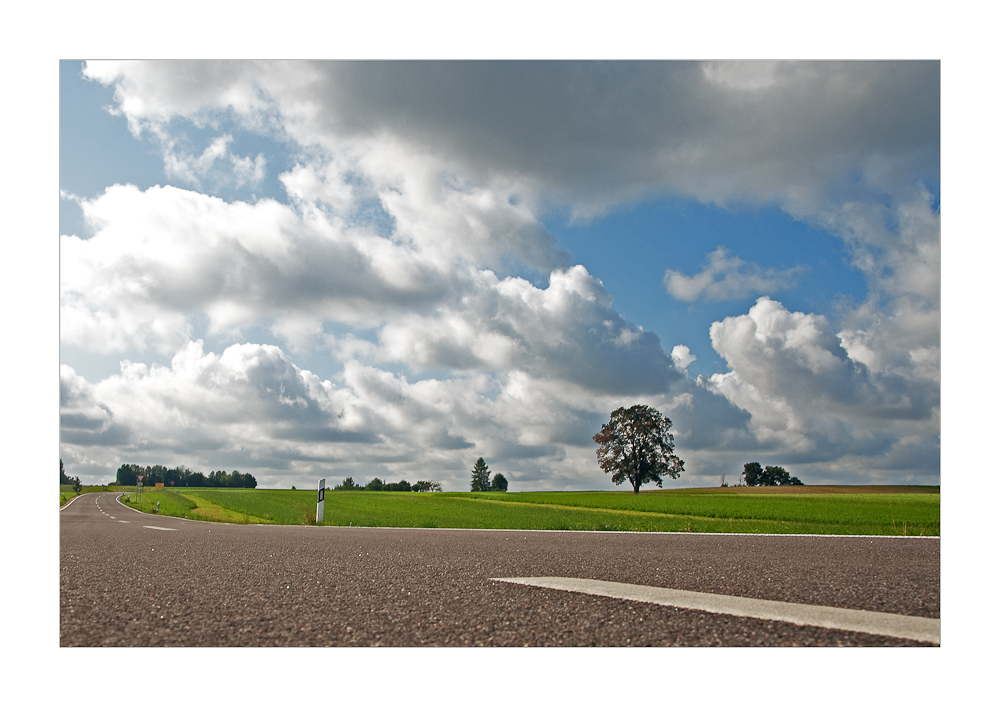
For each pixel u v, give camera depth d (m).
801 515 21.19
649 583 5.44
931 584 5.42
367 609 4.48
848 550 8.55
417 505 31.73
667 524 18.34
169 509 34.94
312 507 35.03
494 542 9.93
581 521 19.75
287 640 3.83
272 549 8.45
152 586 5.38
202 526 15.05
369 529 14.20
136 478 82.06
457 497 41.84
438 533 12.50
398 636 3.87
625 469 52.47
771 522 18.73
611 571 6.21
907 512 22.30
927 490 47.75
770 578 5.72
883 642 3.72
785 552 8.24
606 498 36.12
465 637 3.83
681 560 7.20
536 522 19.31
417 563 6.88
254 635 3.93
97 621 4.29
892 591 5.07
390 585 5.37
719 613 4.29
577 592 4.99
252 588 5.27
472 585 5.34
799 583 5.43
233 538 10.45
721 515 21.98
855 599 4.74
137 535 11.02
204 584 5.46
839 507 25.33
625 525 17.94
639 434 52.62
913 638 3.78
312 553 7.94
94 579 5.75
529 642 3.73
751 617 4.17
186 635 3.95
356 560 7.16
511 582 5.48
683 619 4.14
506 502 34.94
